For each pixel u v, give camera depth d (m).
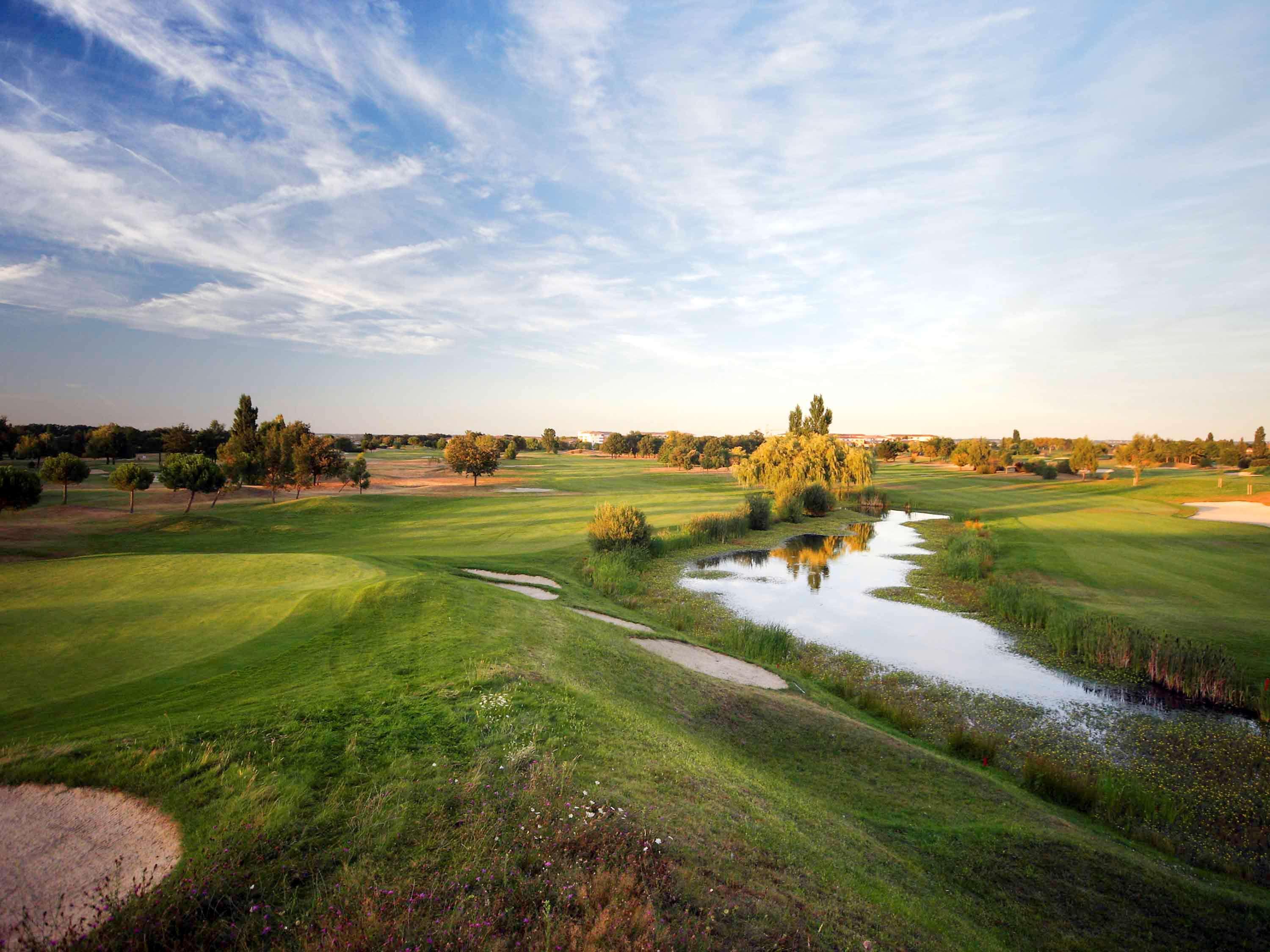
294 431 72.69
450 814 6.67
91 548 37.38
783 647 21.66
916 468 135.12
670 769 9.00
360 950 4.54
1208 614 24.19
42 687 10.70
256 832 6.00
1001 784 12.85
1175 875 9.38
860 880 7.42
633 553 36.91
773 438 77.19
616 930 5.04
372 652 12.93
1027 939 7.39
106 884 5.19
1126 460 90.06
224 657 12.48
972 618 27.50
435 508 58.44
